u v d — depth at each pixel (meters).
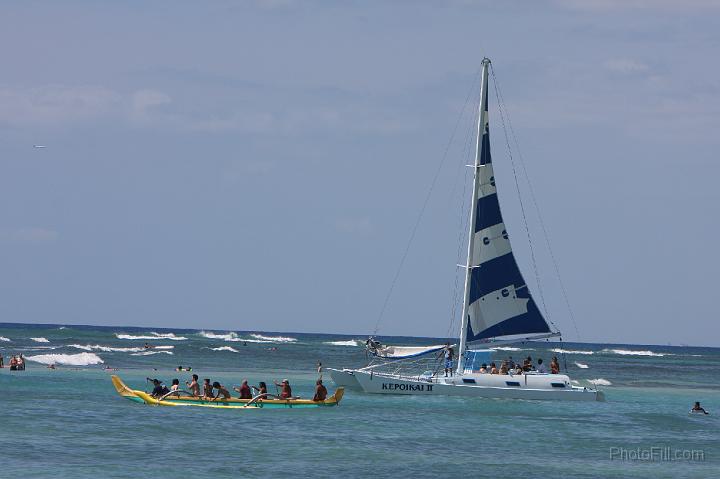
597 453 169.62
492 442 176.62
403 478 138.88
